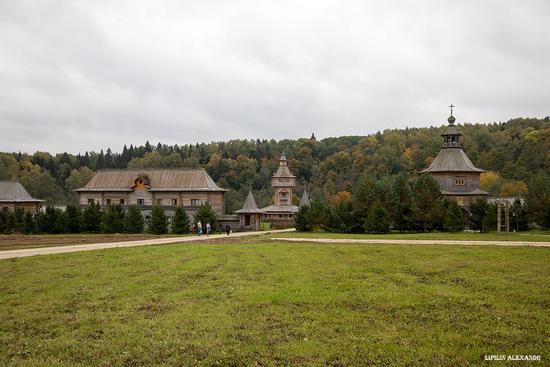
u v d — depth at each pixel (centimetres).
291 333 1401
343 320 1513
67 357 1242
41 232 6425
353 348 1276
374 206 5547
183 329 1441
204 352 1263
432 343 1308
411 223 5759
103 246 3838
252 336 1374
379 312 1603
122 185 8331
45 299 1816
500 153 14100
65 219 6462
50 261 2766
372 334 1380
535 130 15462
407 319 1523
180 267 2506
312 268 2456
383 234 5212
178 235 5822
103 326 1484
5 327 1491
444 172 6931
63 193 15588
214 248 3472
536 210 5625
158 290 1952
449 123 7181
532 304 1684
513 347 1273
